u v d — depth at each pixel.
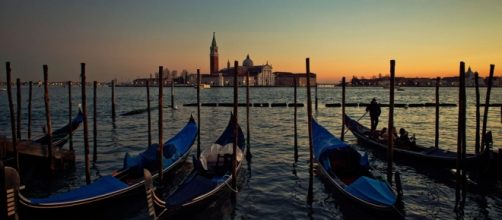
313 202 12.69
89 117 43.66
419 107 58.50
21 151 15.21
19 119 19.55
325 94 130.88
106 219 11.27
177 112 50.84
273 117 43.69
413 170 16.84
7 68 15.76
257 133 30.00
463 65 13.02
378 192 10.98
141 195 12.98
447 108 57.19
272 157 20.14
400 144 18.45
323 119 41.72
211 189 11.80
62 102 79.38
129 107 63.25
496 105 59.66
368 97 105.44
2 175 7.25
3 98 96.94
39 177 15.84
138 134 29.81
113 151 22.22
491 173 14.73
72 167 17.45
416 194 13.41
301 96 113.56
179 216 10.62
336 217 11.39
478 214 11.53
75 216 10.72
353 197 11.47
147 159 14.91
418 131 31.44
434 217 11.30
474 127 33.44
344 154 15.01
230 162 14.75
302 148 23.00
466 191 13.66
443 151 16.62
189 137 19.06
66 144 24.34
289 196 13.31
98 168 17.64
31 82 23.25
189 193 11.12
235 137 12.98
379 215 10.48
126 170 13.52
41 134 29.59
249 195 13.45
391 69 13.77
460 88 13.14
